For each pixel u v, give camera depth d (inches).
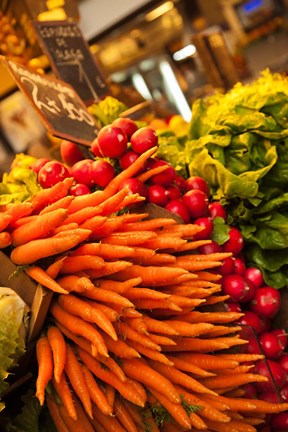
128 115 112.6
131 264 51.6
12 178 78.2
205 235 66.4
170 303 53.5
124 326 52.5
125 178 63.3
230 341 56.4
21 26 132.3
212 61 140.2
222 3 291.0
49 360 49.9
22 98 137.6
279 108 79.7
